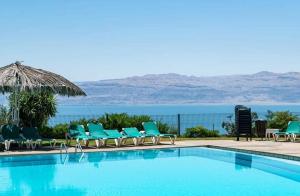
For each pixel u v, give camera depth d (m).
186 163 13.90
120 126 20.36
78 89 16.97
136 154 15.65
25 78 15.32
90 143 17.95
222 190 9.81
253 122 21.38
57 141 18.36
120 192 9.58
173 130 22.02
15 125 15.51
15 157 14.01
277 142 18.17
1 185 10.34
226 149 16.34
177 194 9.40
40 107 18.61
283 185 10.39
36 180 10.95
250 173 12.11
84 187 10.09
